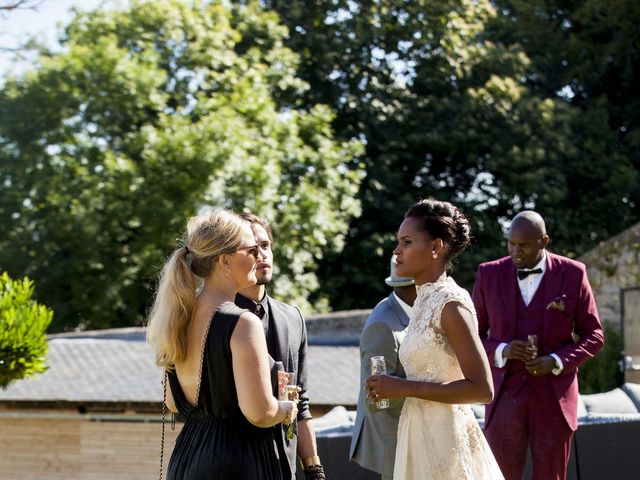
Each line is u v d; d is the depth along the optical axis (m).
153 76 24.22
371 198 26.16
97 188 23.03
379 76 27.91
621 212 26.52
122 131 24.47
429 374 4.39
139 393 13.19
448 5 27.61
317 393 13.02
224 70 26.69
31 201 23.47
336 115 27.34
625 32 28.28
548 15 29.12
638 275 18.14
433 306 4.38
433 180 27.78
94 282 23.03
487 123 26.33
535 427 6.14
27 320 11.27
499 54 27.34
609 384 17.81
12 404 13.27
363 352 5.58
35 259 23.23
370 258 26.36
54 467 13.35
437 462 4.43
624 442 7.50
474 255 25.33
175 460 4.14
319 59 27.66
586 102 28.53
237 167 23.22
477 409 7.97
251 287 4.89
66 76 24.09
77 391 13.28
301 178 25.09
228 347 4.04
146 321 4.52
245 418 4.12
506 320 6.31
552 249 26.31
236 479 4.03
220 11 26.50
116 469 13.14
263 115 24.88
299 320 5.06
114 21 25.70
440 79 27.75
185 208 22.80
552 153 25.97
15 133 23.81
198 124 23.52
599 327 6.34
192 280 4.19
